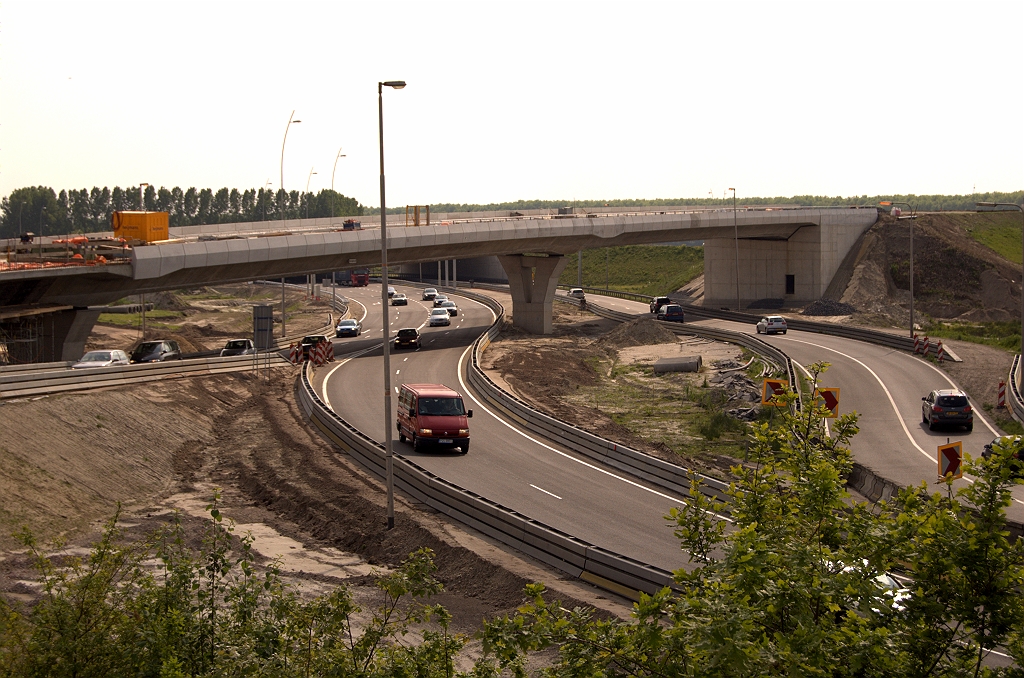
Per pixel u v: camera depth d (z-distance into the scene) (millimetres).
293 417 45062
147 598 11695
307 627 11477
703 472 34344
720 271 108312
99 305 55531
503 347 70500
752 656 8258
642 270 161125
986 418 45750
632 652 9164
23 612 18578
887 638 8469
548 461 35844
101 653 10961
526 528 25047
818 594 9031
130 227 57281
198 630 11445
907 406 48156
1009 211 122750
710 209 104875
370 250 63469
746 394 52594
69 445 33688
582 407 50438
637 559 23578
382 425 42938
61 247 54469
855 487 34000
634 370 64375
